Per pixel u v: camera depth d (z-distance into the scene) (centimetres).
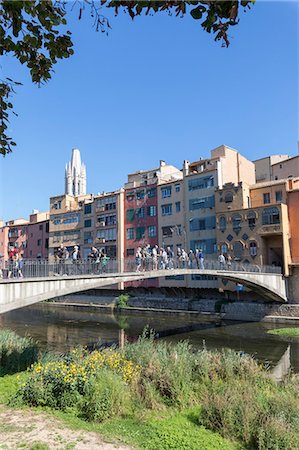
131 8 333
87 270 1839
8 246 6850
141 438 735
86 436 724
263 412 835
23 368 1268
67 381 905
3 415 820
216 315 3412
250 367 1262
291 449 716
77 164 14175
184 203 4278
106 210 5150
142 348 1330
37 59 441
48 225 6238
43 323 3344
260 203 3709
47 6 376
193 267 2717
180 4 327
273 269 3244
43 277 1516
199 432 786
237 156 4347
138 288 4491
